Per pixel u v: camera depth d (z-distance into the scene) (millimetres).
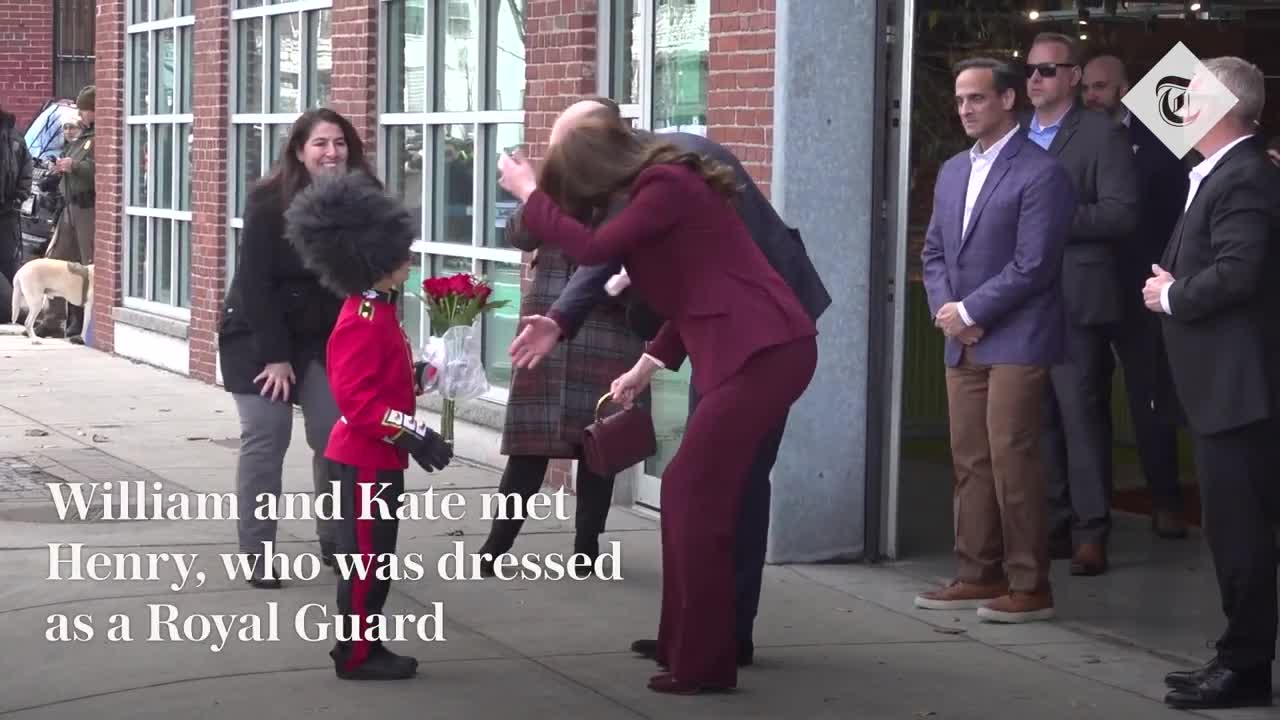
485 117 11195
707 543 6055
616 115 5957
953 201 7379
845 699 6129
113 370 15945
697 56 9172
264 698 6023
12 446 11570
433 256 11938
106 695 6059
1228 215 5910
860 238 8336
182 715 5824
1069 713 6008
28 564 8133
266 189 7480
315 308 7562
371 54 12477
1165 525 9242
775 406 5898
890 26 8297
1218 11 12258
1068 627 7281
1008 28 12656
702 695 6137
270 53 14289
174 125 16188
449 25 11719
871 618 7371
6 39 26484
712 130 8672
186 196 16000
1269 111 12188
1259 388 5906
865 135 8297
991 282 7164
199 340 15219
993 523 7535
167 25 16250
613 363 7750
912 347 12688
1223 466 5980
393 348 6207
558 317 6301
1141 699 6203
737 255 5898
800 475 8359
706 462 5980
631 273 5980
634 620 7203
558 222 5766
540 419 7793
